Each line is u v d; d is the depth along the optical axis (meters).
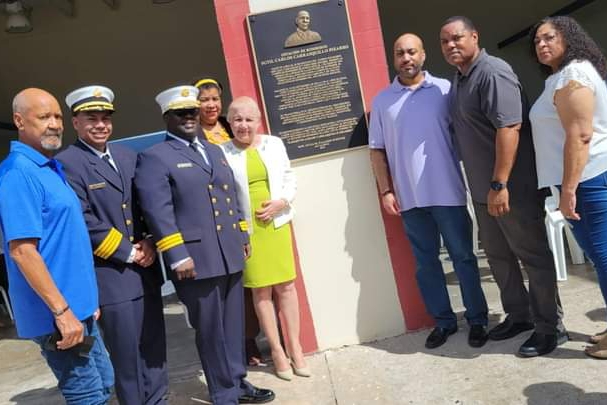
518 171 3.08
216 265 2.83
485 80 3.00
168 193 2.77
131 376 2.81
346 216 3.70
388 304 3.76
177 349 4.35
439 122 3.37
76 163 2.68
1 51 8.27
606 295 2.87
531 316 3.41
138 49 8.42
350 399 3.06
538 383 2.90
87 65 8.40
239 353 3.04
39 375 4.30
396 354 3.51
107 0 8.12
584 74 2.67
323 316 3.73
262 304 3.38
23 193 2.22
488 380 3.02
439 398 2.94
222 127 3.64
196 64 8.48
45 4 8.19
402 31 8.68
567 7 7.98
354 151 3.66
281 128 3.59
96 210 2.70
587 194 2.79
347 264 3.72
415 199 3.42
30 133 2.35
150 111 8.49
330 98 3.60
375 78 3.64
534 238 3.11
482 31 8.67
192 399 3.37
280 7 3.55
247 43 3.58
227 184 2.96
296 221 3.67
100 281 2.72
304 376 3.41
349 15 3.60
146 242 2.83
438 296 3.55
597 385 2.79
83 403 2.38
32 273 2.21
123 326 2.76
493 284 4.63
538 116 2.92
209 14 8.45
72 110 2.71
